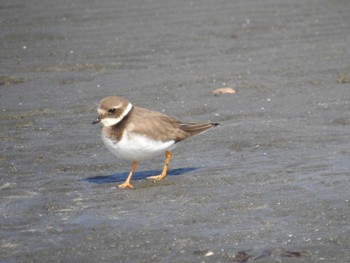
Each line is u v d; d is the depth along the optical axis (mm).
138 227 9789
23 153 13094
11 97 16359
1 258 9031
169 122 11641
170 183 11523
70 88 16953
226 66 18328
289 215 9969
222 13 22953
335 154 12414
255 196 10688
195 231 9594
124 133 11250
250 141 13352
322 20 22281
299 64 18344
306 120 14469
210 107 15430
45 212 10461
